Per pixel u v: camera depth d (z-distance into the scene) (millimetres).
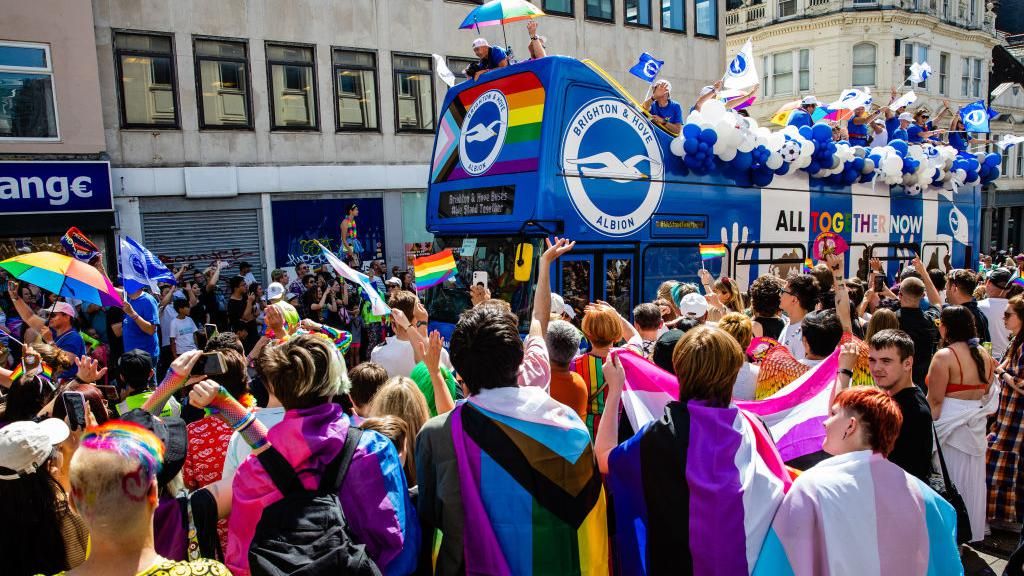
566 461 2385
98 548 1727
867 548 2354
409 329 3543
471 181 7215
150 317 6996
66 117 13031
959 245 12523
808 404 3545
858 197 10211
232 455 2896
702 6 22844
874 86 27719
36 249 12727
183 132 14664
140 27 14016
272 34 15555
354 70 16812
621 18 20828
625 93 7160
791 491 2459
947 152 11531
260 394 5664
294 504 2225
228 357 3496
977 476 4746
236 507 2273
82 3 13016
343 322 12086
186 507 2287
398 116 17516
